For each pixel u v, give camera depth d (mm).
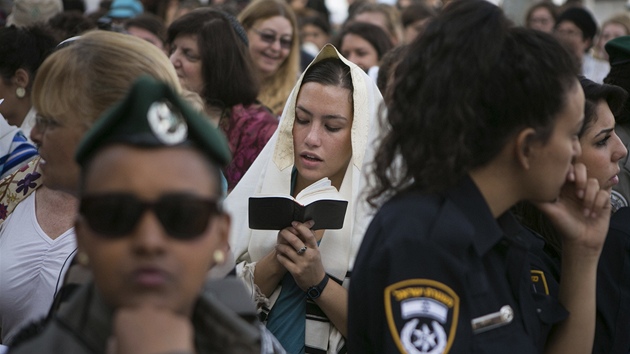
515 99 1826
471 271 1839
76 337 1409
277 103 5523
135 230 1282
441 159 1849
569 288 2105
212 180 1356
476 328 1839
